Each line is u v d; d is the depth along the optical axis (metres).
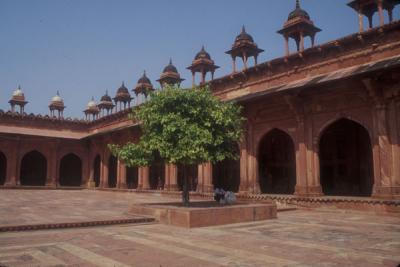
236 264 3.43
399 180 7.71
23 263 3.47
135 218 6.49
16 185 18.73
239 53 13.25
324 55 10.22
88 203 10.34
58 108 24.67
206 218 6.05
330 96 9.23
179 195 13.09
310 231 5.52
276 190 13.56
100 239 4.77
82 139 20.41
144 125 7.31
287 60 11.07
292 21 11.24
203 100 7.15
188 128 6.64
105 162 19.08
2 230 5.25
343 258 3.67
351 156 11.98
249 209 6.71
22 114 20.27
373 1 9.44
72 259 3.64
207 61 15.15
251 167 11.15
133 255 3.82
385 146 7.91
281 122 10.51
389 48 8.79
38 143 19.73
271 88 11.22
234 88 12.95
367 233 5.32
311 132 9.63
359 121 8.62
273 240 4.71
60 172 22.27
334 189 12.29
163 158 7.22
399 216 7.38
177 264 3.44
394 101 7.91
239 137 7.59
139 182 16.02
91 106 24.83
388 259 3.63
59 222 5.82
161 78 17.78
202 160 6.90
